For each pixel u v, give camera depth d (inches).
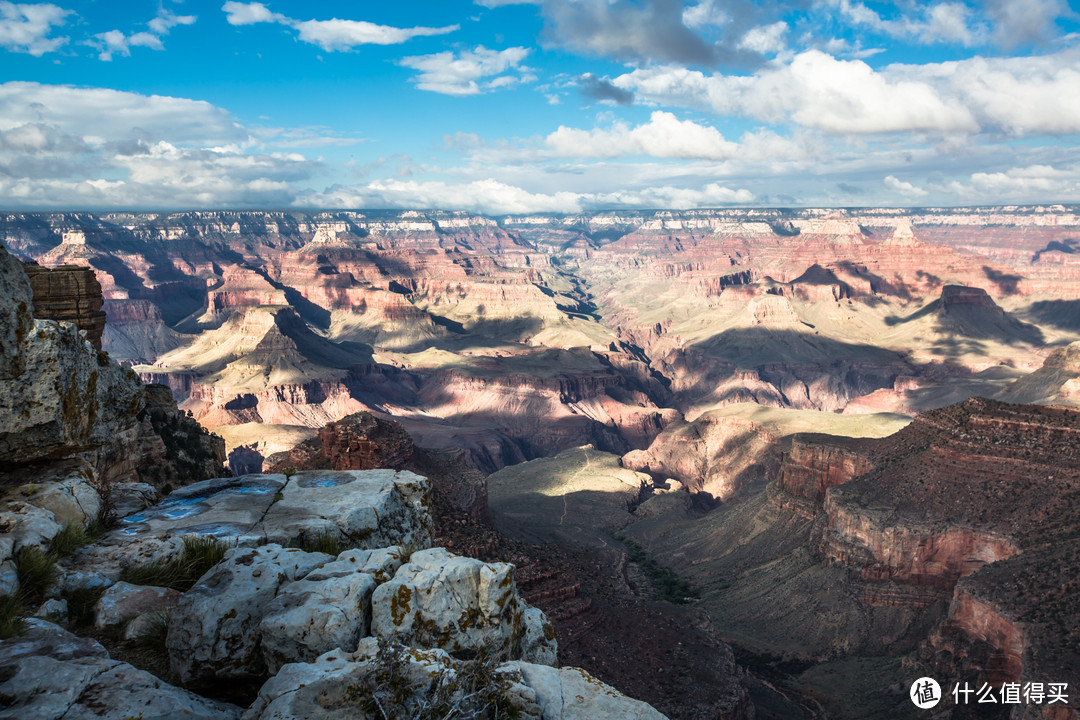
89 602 528.1
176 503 698.8
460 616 476.7
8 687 357.4
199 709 376.2
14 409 604.1
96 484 693.9
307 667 393.4
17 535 543.2
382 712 364.8
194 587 478.9
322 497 708.7
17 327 605.6
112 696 362.3
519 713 387.5
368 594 482.3
